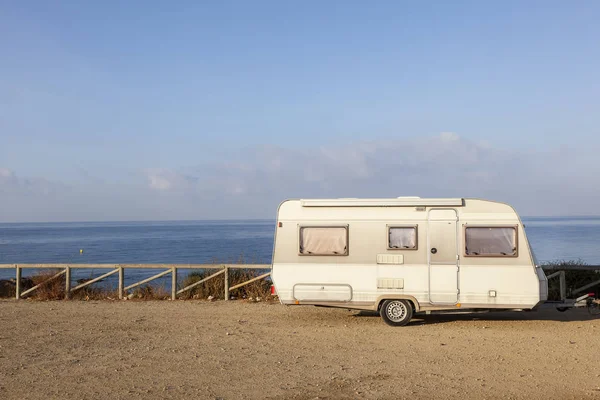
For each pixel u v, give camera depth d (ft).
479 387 22.95
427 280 37.73
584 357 28.48
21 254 168.76
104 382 23.77
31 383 23.61
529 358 28.27
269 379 24.21
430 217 38.04
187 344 31.81
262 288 52.21
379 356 28.76
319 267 38.96
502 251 37.06
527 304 36.60
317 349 30.50
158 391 22.47
